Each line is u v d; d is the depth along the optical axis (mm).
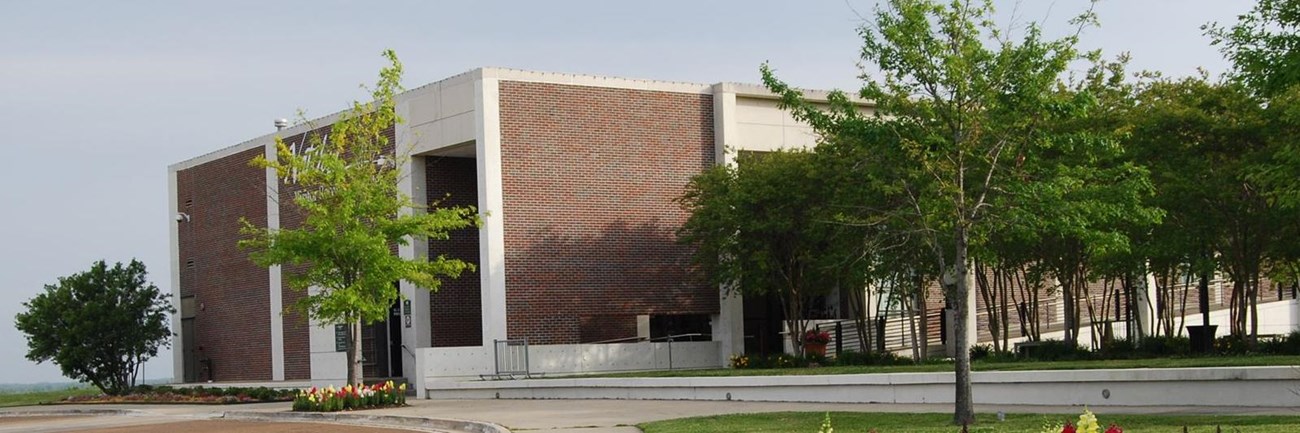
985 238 21547
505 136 39375
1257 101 27312
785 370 30891
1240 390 21547
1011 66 20219
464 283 42750
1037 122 21109
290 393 38906
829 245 36125
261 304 48625
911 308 37062
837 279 37344
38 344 49812
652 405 28859
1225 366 22719
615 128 41188
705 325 43469
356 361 33781
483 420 25547
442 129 40719
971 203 20891
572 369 39250
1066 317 33438
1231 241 30984
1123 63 30906
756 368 36219
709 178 38125
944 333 43656
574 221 40375
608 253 40875
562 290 40062
